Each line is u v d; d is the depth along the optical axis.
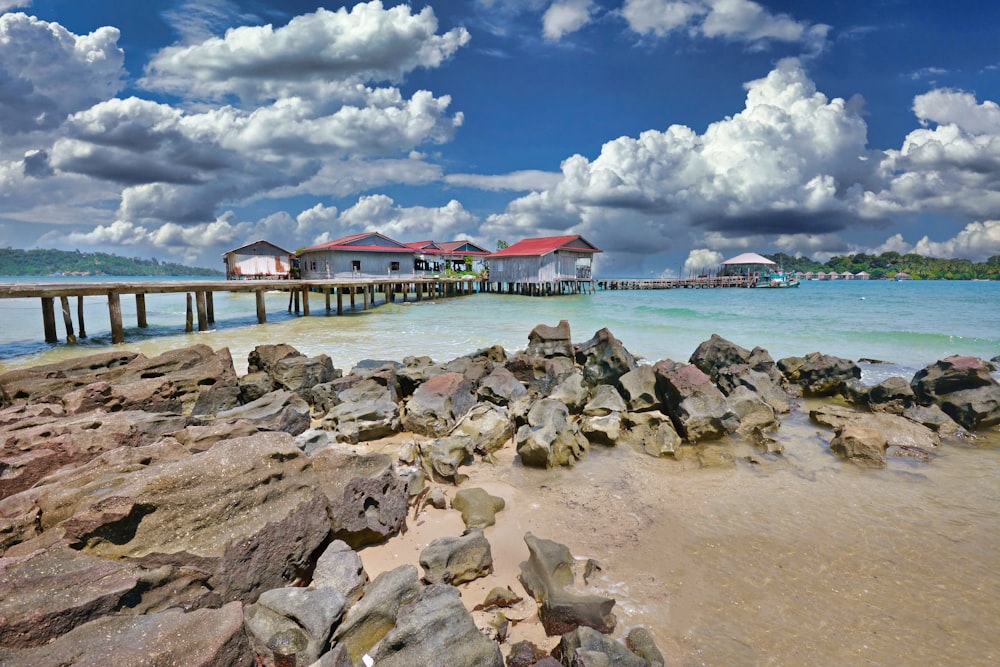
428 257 69.12
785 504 7.73
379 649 4.17
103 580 4.12
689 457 9.67
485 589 5.61
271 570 5.20
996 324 27.02
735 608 5.35
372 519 6.38
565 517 7.24
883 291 73.44
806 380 14.85
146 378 12.42
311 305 47.19
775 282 92.12
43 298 22.48
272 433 6.25
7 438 7.01
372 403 10.80
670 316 32.16
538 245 57.09
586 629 4.56
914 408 12.09
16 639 3.55
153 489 4.96
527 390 13.29
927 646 4.86
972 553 6.42
